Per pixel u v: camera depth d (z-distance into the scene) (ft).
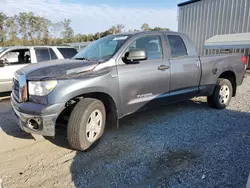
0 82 20.61
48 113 9.23
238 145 10.74
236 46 34.27
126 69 11.51
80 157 10.03
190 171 8.71
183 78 14.10
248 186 5.48
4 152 10.61
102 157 10.00
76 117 9.95
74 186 8.03
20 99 10.00
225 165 9.02
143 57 11.35
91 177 8.54
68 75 9.83
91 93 10.61
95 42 14.35
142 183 8.12
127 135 12.28
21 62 22.59
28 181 8.34
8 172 8.93
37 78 9.48
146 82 12.29
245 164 9.05
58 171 8.98
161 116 15.35
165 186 7.89
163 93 13.29
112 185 8.05
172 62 13.51
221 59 16.26
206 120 14.46
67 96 9.49
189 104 18.37
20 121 9.98
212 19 42.01
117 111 11.45
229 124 13.66
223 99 16.87
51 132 9.46
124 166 9.23
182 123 13.97
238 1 37.40
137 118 14.99
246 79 30.45
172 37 14.11
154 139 11.70
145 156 9.98
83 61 11.36
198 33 45.24
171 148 10.66
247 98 20.25
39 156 10.19
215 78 16.06
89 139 10.48
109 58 11.34
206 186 7.79
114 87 11.03
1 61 20.56
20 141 11.76
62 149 10.83
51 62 11.62
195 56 14.92
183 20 48.44
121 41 12.25
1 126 13.93
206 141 11.31
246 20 36.47
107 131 12.87
